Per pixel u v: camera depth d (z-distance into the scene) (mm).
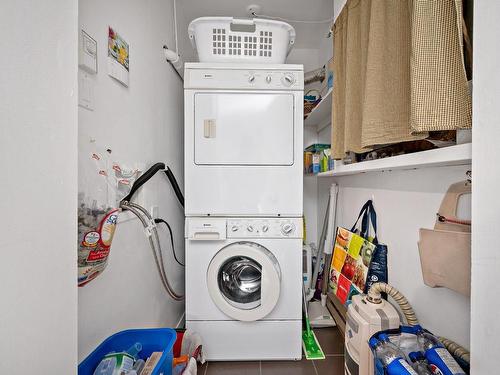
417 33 602
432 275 859
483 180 479
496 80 457
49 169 449
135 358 847
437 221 884
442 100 576
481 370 479
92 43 837
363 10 1021
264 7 2004
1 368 358
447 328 896
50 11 451
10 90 375
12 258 376
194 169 1438
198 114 1434
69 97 497
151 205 1335
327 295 2029
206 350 1447
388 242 1266
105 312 900
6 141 368
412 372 708
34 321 413
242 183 1445
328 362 1451
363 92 1007
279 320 1453
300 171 1450
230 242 1442
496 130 457
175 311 1696
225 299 1420
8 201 371
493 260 463
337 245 1671
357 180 1655
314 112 1985
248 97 1438
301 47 2543
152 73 1361
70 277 497
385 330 914
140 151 1208
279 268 1448
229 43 1497
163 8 1551
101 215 835
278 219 1450
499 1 451
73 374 498
